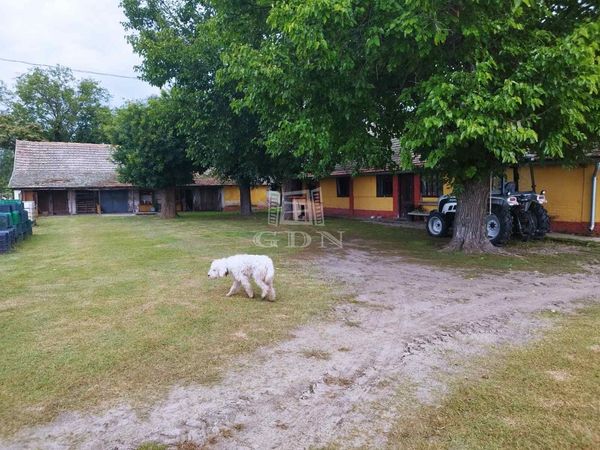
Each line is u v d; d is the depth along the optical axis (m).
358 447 2.66
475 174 9.06
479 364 3.84
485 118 6.68
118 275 7.62
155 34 18.58
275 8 7.46
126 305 5.70
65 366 3.82
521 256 9.23
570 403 3.12
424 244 11.28
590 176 12.11
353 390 3.40
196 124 16.45
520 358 3.94
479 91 6.82
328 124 8.46
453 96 7.00
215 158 17.70
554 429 2.80
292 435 2.80
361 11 6.86
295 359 3.99
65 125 42.78
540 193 12.04
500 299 5.97
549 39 7.30
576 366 3.74
